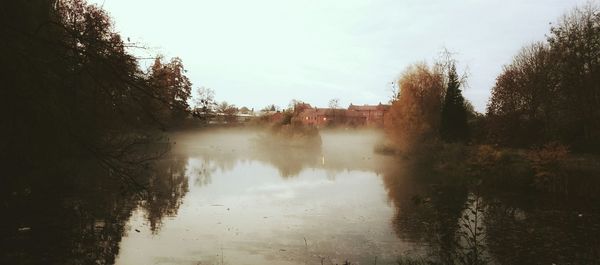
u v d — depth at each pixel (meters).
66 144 5.82
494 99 45.94
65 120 5.60
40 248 14.10
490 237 16.59
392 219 20.12
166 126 6.11
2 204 15.30
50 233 15.59
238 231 17.73
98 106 5.88
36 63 5.14
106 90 5.66
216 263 13.80
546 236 16.81
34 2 6.23
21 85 5.08
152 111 5.94
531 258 14.29
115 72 5.50
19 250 13.80
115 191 22.14
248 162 49.06
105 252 14.29
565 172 26.34
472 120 54.41
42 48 5.25
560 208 22.11
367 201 24.92
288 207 23.08
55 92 5.41
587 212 21.14
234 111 103.00
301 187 30.52
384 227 18.58
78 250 14.24
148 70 5.87
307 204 24.02
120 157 6.40
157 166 42.03
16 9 5.69
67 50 5.40
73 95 5.62
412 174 36.91
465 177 29.69
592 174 25.34
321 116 119.75
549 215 20.52
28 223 16.34
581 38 36.41
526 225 18.47
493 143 39.38
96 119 6.02
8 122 5.34
